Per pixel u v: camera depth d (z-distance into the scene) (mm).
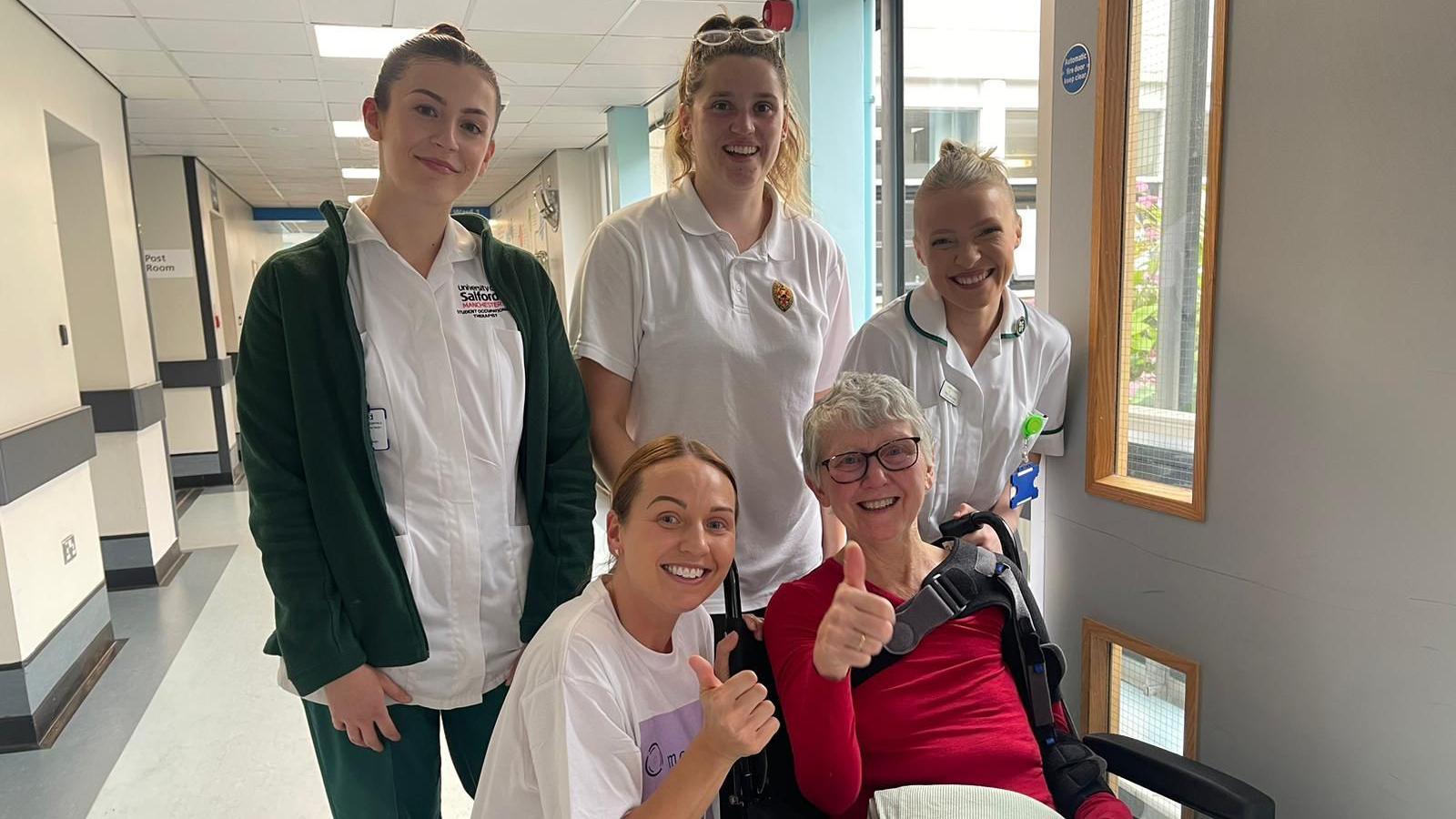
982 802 1168
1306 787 1398
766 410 1701
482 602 1530
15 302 3246
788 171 1829
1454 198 1129
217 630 4051
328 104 5930
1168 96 1661
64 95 4207
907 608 1361
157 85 5184
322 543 1402
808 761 1202
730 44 1581
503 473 1536
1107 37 1628
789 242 1748
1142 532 1651
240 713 3172
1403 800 1269
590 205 8789
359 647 1409
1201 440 1501
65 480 3500
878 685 1340
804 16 4152
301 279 1386
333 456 1388
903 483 1338
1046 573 1924
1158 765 1348
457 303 1497
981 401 1660
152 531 4848
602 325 1650
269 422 1396
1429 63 1137
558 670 1124
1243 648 1477
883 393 1362
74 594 3490
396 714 1508
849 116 4238
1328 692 1351
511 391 1533
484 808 1196
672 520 1165
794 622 1354
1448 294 1146
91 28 4086
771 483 1739
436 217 1478
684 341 1642
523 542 1586
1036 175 1873
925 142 4004
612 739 1121
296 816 2498
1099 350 1710
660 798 1041
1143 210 1687
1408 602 1234
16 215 3346
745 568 1744
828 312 1846
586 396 1650
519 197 11273
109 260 4750
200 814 2520
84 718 3168
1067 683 1873
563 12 4379
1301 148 1297
